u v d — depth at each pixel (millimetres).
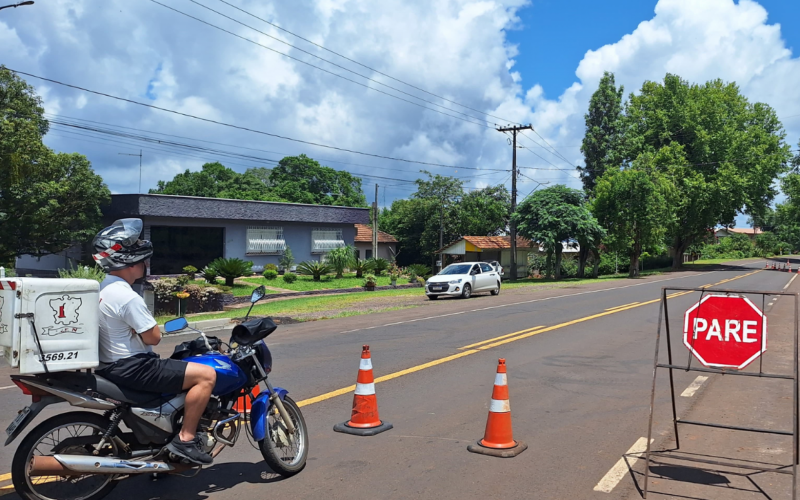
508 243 52188
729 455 5719
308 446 5844
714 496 4754
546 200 45094
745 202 59344
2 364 11156
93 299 4152
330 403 7602
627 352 11492
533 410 7336
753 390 8430
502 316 18047
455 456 5656
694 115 61250
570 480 5059
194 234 32188
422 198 58188
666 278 43344
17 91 21094
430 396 7992
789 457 5672
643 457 5652
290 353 11461
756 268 60312
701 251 89500
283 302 25438
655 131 62406
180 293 21156
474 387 8516
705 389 8500
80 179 26281
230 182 62812
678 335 13727
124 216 29625
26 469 4180
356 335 14078
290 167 66500
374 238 45750
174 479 5113
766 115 65562
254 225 34969
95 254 4484
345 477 5129
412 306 22578
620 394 8164
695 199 57344
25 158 20594
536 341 12852
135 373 4320
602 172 59188
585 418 6988
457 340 13031
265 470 5328
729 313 4820
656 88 64312
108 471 4262
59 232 26266
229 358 4898
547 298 25422
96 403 4199
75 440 4363
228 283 29250
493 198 59062
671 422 6848
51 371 4004
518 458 5609
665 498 4699
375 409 6559
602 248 58250
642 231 48000
